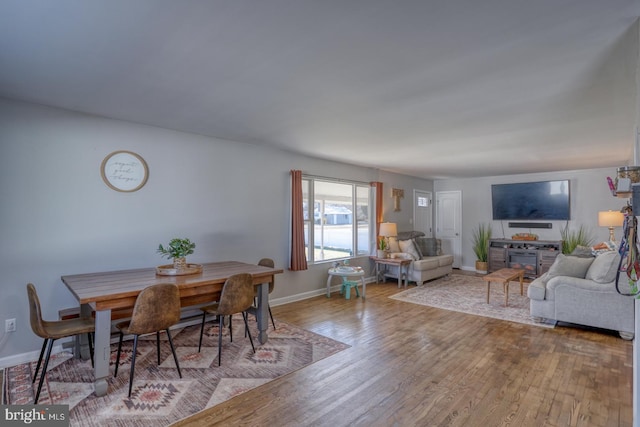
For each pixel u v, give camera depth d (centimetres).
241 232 445
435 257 677
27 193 295
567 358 306
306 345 336
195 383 261
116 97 280
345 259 597
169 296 260
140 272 330
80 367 285
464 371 280
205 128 375
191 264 360
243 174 446
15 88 261
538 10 159
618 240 626
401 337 359
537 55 203
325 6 157
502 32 179
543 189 693
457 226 820
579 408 227
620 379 266
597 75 229
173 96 276
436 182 854
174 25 174
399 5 155
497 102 282
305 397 241
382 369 284
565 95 265
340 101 284
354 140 421
